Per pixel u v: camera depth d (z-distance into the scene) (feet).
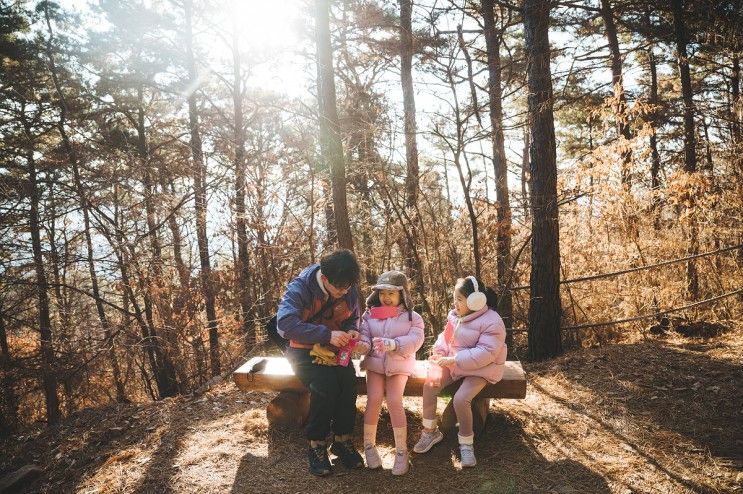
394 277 11.23
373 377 11.07
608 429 11.89
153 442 12.50
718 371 14.39
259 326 27.58
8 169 41.73
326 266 10.19
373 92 29.50
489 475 10.29
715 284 20.94
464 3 31.42
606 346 18.49
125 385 34.58
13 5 41.83
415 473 10.50
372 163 22.09
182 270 26.94
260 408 13.83
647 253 21.65
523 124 22.38
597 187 20.97
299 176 26.89
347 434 10.96
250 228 27.02
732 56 30.32
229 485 10.33
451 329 11.66
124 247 26.58
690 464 10.28
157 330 26.89
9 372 30.76
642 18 37.35
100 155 29.84
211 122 39.65
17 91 41.27
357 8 35.70
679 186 20.27
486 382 11.05
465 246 24.36
